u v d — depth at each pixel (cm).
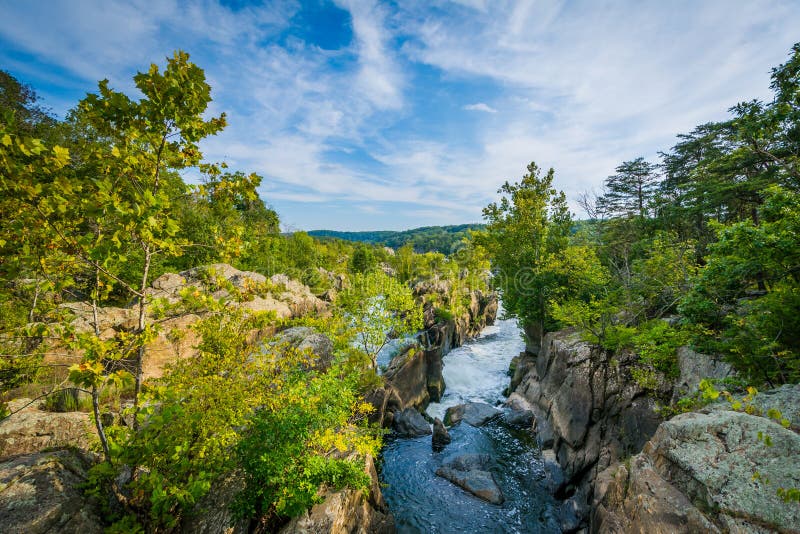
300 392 891
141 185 687
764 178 2125
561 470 1522
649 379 1359
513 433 1923
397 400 2072
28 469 628
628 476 847
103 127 623
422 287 4838
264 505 784
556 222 2925
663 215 3266
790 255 862
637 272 2159
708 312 1054
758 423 628
